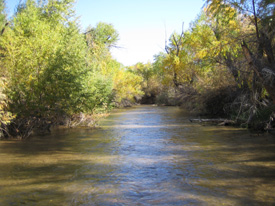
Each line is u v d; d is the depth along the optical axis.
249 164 9.00
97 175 8.18
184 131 16.89
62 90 16.48
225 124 18.88
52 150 11.87
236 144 12.29
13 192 6.82
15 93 14.96
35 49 16.08
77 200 6.29
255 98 14.77
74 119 20.31
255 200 6.07
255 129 15.94
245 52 12.59
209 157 10.14
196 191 6.71
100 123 22.62
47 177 8.02
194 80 32.84
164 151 11.41
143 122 22.89
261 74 12.15
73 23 29.22
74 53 18.25
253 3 12.91
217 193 6.54
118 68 52.84
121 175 8.16
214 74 23.88
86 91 19.36
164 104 51.78
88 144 13.23
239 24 16.33
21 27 17.73
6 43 16.45
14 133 15.39
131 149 11.97
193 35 28.97
